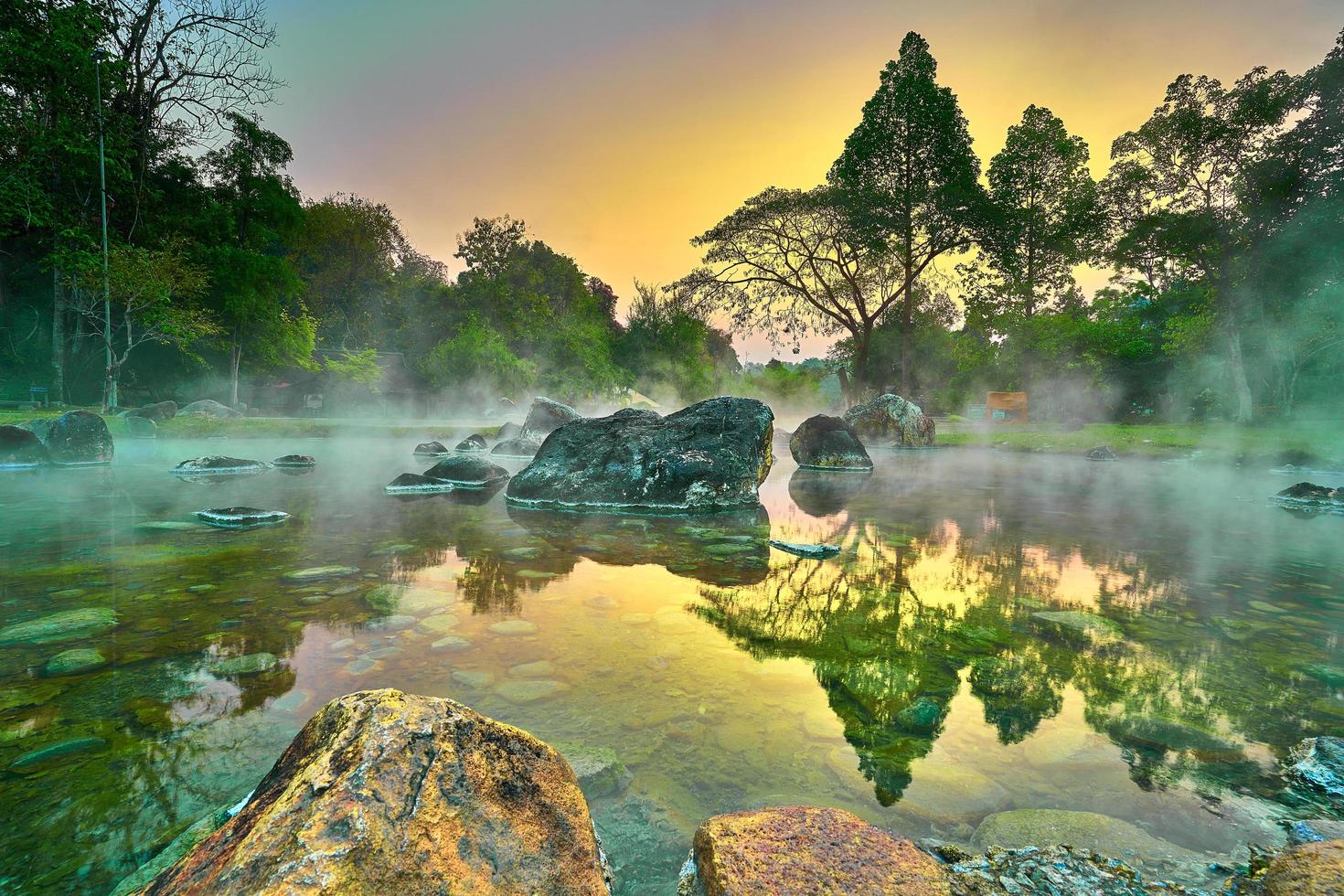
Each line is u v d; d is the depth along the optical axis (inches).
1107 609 119.0
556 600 120.5
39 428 373.7
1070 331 986.7
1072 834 54.4
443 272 2342.5
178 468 343.9
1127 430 728.3
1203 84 749.9
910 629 106.6
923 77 919.0
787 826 48.1
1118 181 840.3
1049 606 120.6
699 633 103.2
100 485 287.1
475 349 1284.4
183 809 54.5
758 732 71.2
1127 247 852.0
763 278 1086.4
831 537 191.6
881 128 932.0
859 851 45.9
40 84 737.6
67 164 758.5
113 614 106.7
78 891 45.2
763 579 139.0
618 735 69.9
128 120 797.9
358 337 1795.0
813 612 115.5
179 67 868.0
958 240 940.6
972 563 156.5
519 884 41.5
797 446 475.5
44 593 118.5
